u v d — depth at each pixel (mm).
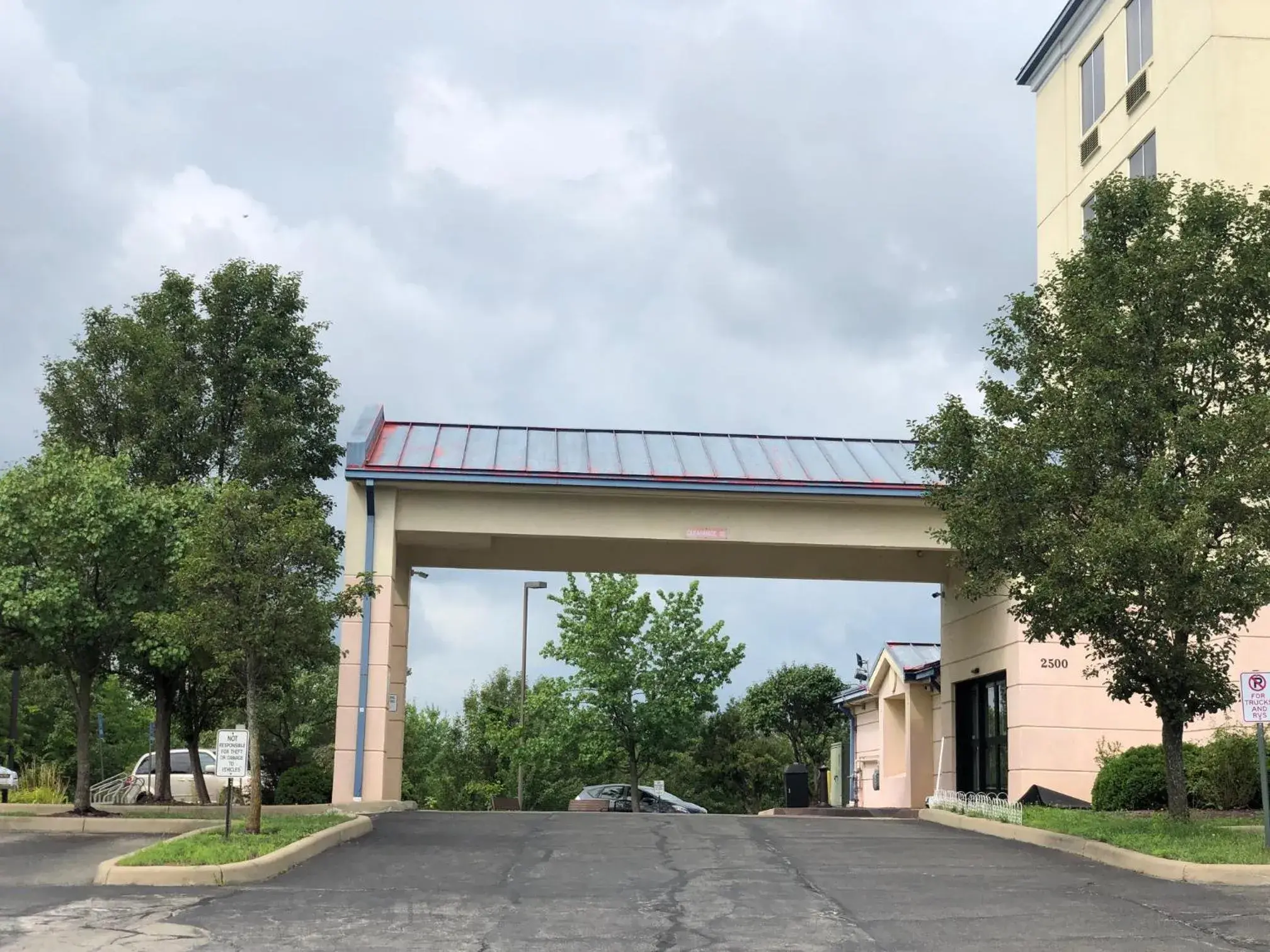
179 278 25156
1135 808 20812
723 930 10297
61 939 9617
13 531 18891
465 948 9500
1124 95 28906
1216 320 16562
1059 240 32469
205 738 44469
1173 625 15516
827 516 24703
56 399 23688
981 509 16906
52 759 43000
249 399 24516
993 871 14102
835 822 21516
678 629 39938
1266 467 15023
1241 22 25531
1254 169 25047
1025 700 23703
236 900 11672
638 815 22219
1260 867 13047
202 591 16359
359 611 17391
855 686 40906
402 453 25000
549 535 24422
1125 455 16625
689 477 24281
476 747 54938
